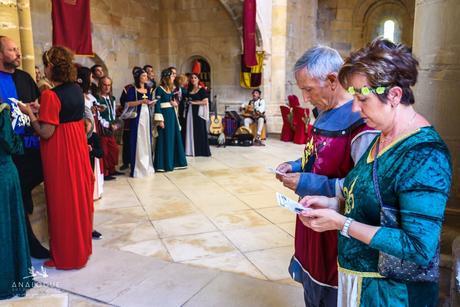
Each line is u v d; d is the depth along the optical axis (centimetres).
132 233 423
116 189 594
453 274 203
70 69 328
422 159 116
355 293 134
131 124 665
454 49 252
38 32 795
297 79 178
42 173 350
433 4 256
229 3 1072
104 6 973
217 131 959
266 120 1118
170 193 573
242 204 523
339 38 1524
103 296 295
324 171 175
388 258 126
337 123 172
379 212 126
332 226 131
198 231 429
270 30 1133
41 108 316
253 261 357
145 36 1129
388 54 121
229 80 1169
